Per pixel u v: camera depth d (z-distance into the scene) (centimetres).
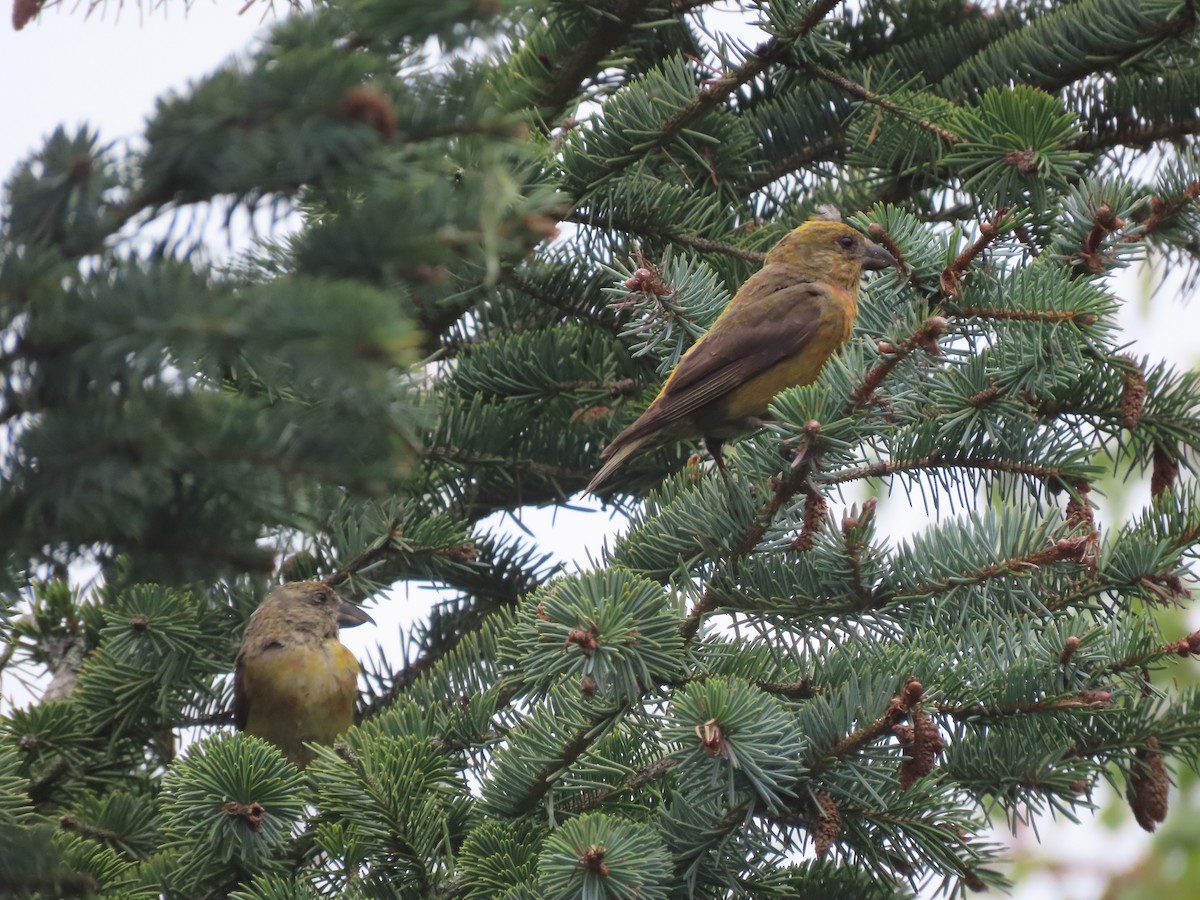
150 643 980
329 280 432
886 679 738
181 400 418
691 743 651
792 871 777
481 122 451
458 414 1179
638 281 1026
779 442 846
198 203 432
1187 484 865
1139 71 1196
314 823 787
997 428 898
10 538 425
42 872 540
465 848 722
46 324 400
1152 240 1056
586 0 1130
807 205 1324
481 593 1196
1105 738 829
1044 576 855
